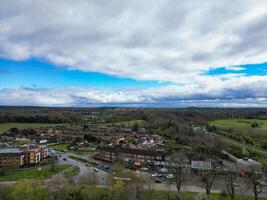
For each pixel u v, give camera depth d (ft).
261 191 318.45
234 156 536.42
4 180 390.21
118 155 547.08
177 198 300.61
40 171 451.53
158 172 447.83
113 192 280.10
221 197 311.47
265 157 497.05
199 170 425.28
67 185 288.51
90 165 511.40
